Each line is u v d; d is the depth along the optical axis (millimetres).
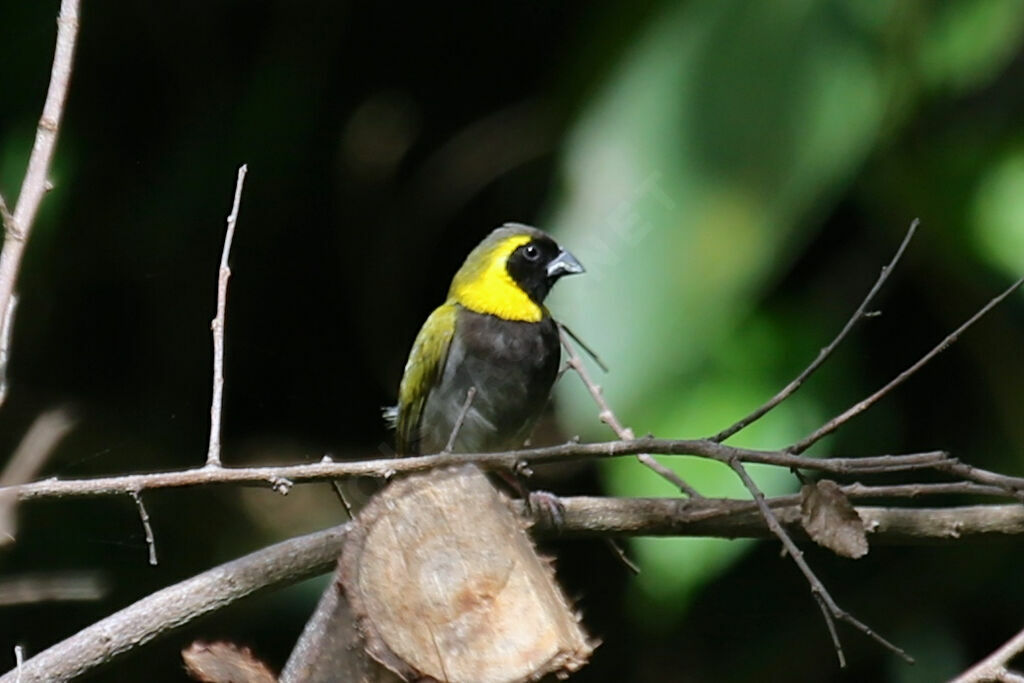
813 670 12727
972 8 10539
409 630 5113
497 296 10438
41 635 12977
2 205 6074
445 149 14328
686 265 10266
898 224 11547
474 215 14492
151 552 6004
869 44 10477
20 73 13016
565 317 10711
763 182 10336
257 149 13773
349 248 14461
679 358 10203
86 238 13773
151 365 14492
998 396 11852
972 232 11109
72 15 6398
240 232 14055
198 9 13938
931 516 7773
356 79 14438
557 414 12703
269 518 14055
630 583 13227
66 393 14250
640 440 6168
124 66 13883
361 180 14359
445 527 5289
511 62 14594
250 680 5184
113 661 6715
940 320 12398
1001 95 11367
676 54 10695
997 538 7805
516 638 5129
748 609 12883
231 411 14859
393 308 14578
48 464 13477
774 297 11891
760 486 10398
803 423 10953
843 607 12656
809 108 10398
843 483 12156
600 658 13375
